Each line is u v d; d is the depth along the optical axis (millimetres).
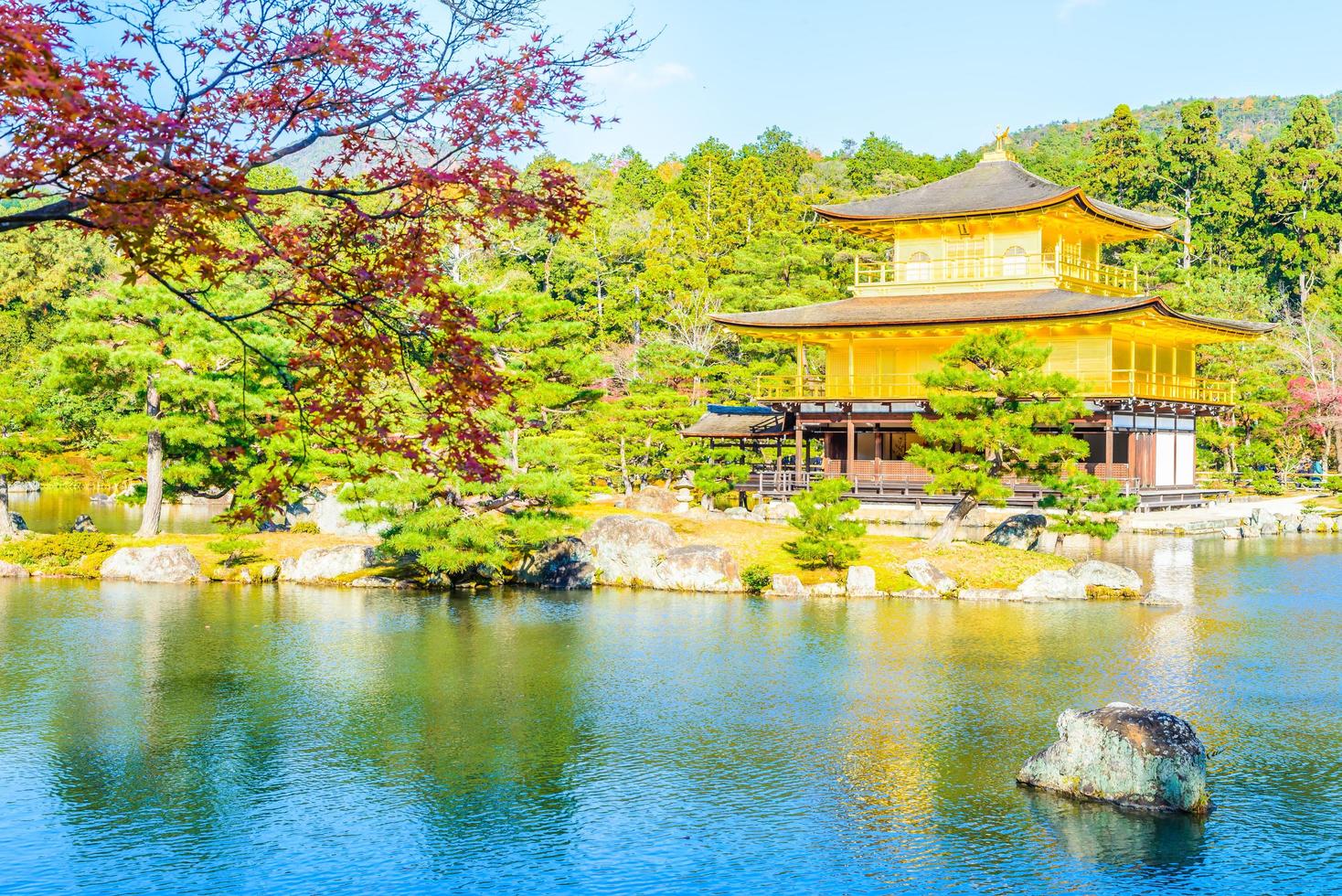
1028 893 18016
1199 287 119750
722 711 27734
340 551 48094
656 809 21609
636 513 54562
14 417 52938
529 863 19281
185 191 11062
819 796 22156
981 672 31141
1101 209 72250
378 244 13219
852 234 112438
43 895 18109
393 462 43438
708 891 18203
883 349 69562
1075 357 65875
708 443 73438
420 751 25047
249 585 46625
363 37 12367
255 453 49031
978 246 72438
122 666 32500
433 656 33562
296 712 27953
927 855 19453
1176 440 72375
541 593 44406
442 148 12992
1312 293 137750
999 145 77750
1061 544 56969
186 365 52062
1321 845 19703
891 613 39750
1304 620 38031
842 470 71375
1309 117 148625
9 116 10633
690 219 129500
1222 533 63188
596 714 27656
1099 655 33062
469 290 46781
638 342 104875
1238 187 144875
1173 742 21641
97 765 24125
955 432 46562
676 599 42969
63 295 103938
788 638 35594
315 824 21016
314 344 13836
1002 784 22734
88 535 51375
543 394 46938
